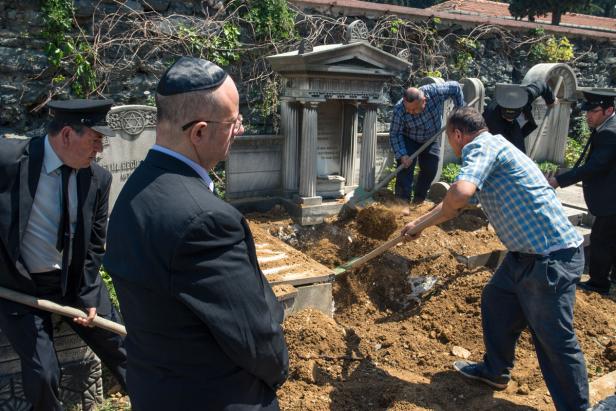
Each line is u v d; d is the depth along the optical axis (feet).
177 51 22.56
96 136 8.26
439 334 13.10
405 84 29.27
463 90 23.73
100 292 9.52
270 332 5.20
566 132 28.25
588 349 12.74
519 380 11.24
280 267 13.80
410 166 19.35
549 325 9.42
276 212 18.83
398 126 18.81
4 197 8.04
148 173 5.16
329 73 17.51
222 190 22.03
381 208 17.61
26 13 19.35
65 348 9.75
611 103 15.08
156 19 21.81
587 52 35.65
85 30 20.81
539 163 28.07
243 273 4.98
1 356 9.16
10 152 8.10
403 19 28.71
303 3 25.76
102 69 20.97
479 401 10.40
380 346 12.66
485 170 9.19
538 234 9.31
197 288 4.77
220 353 5.17
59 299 9.04
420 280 15.58
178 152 5.20
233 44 23.54
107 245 5.26
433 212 10.38
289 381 10.61
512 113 16.79
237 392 5.30
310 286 13.20
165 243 4.75
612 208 15.25
